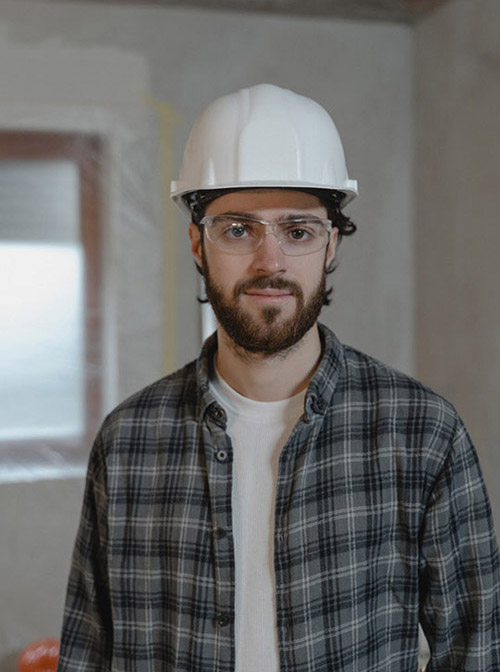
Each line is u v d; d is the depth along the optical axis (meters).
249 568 1.06
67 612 1.25
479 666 1.08
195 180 1.14
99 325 2.58
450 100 2.54
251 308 1.04
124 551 1.14
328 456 1.08
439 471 1.06
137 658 1.12
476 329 2.44
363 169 2.75
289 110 1.12
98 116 2.53
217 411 1.11
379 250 2.78
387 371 1.14
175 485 1.12
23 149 2.50
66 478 2.55
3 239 2.51
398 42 2.77
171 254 2.60
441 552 1.05
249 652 1.04
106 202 2.56
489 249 2.35
